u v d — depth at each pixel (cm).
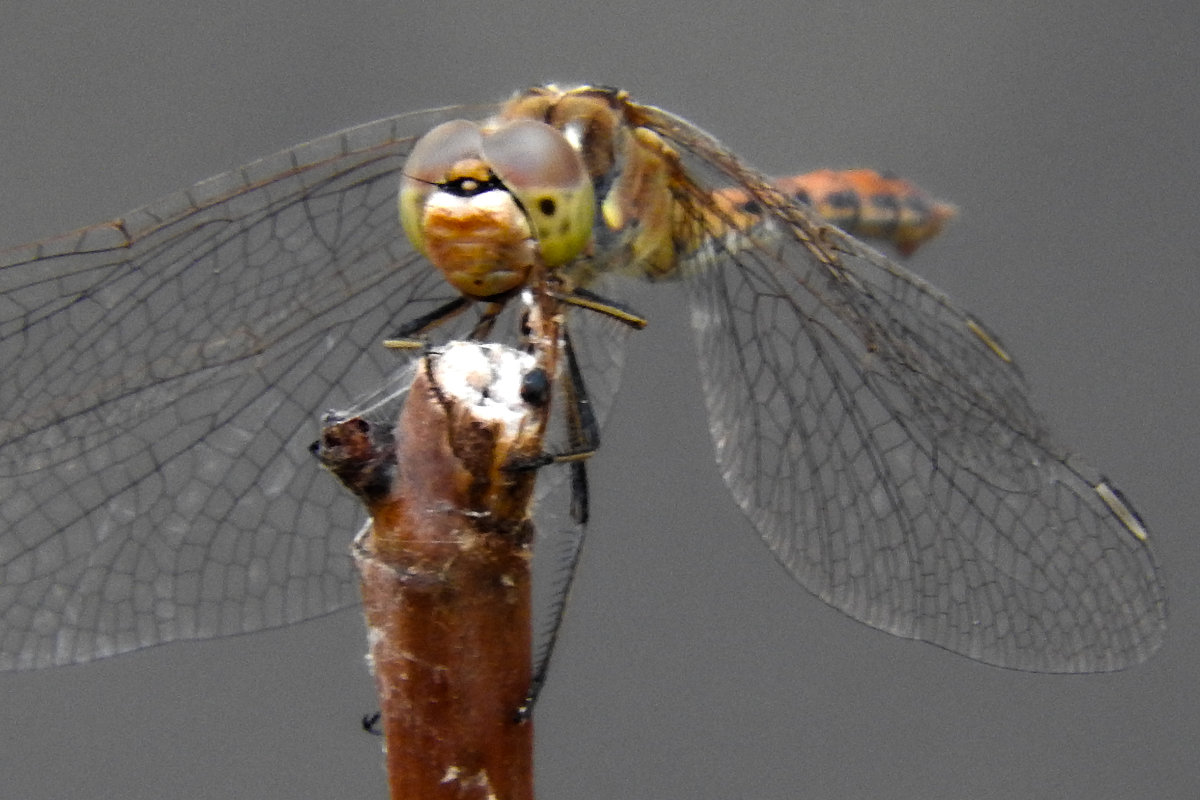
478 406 40
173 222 41
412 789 40
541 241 41
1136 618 41
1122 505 41
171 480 41
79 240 41
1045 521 41
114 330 41
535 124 41
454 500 40
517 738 40
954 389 41
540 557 41
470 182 41
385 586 40
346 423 40
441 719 40
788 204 41
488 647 40
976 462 41
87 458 41
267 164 41
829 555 41
